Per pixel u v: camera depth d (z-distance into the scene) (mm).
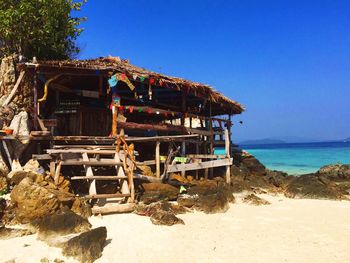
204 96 17656
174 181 14719
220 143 20406
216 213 13086
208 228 11000
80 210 10492
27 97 14742
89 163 11859
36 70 13914
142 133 17453
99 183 13117
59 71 14086
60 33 20672
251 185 19750
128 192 12023
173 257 8438
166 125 15828
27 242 8656
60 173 12016
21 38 19359
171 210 12188
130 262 8023
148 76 14445
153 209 11617
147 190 13328
